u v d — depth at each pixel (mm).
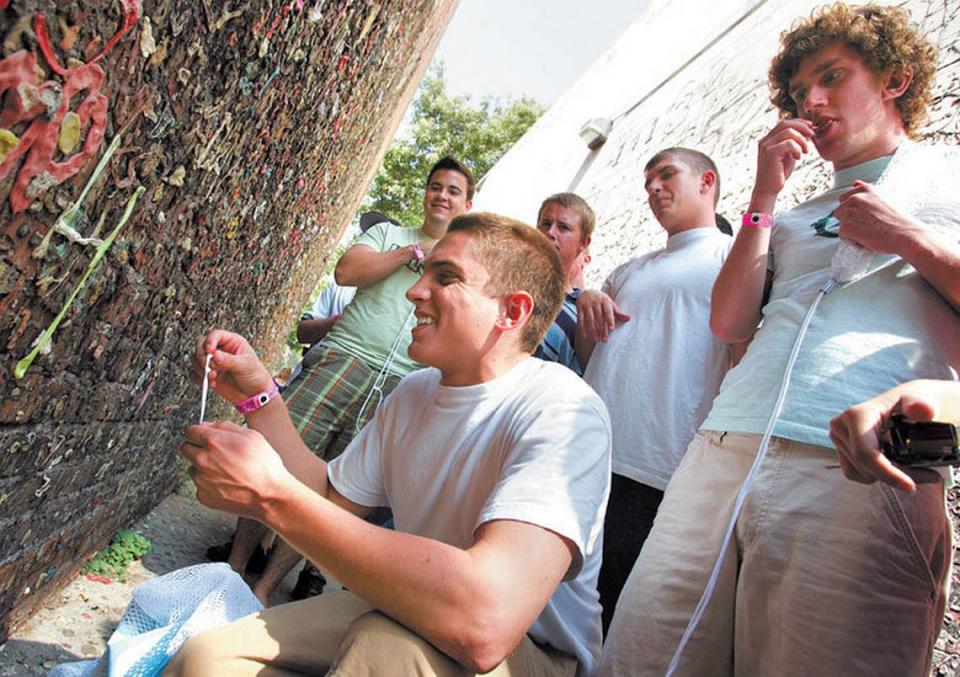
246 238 2072
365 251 2652
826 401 1225
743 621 1243
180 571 1496
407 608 935
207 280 1888
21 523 1400
